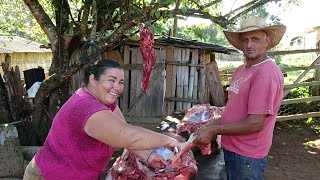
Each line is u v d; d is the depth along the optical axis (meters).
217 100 7.94
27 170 2.24
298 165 6.03
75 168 2.08
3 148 5.31
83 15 6.20
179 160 2.68
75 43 7.01
